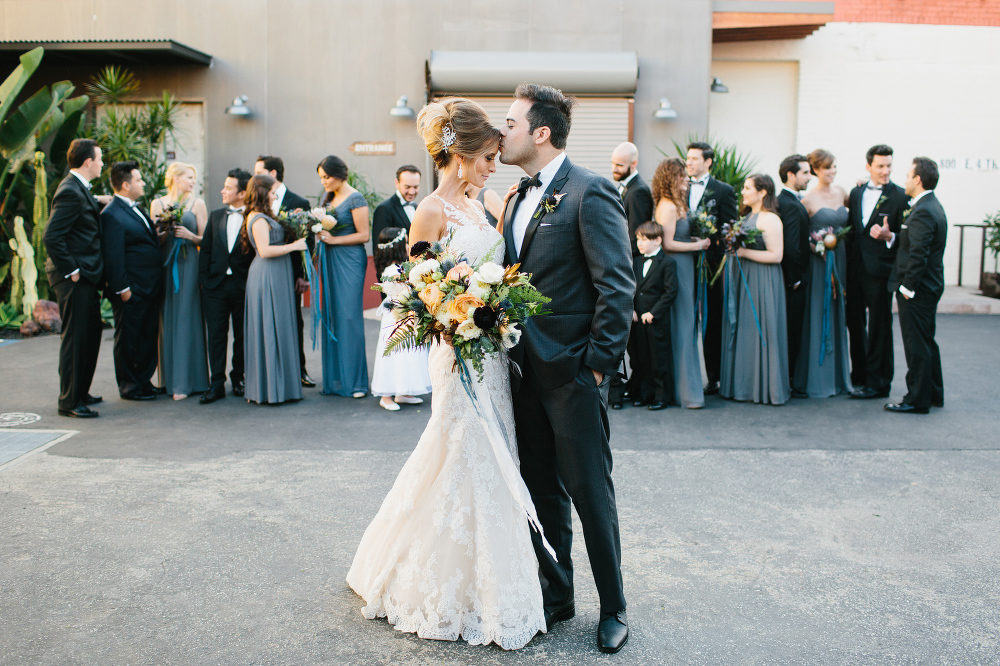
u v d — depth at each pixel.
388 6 11.14
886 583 3.26
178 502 4.12
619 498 4.23
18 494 4.21
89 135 10.44
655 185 6.14
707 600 3.13
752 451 5.02
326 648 2.79
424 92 11.25
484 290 2.54
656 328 6.05
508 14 11.12
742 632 2.90
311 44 11.23
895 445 5.12
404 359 5.99
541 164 2.84
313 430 5.50
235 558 3.47
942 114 12.62
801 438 5.30
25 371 7.30
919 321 5.83
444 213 2.98
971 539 3.69
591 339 2.68
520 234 2.87
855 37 12.48
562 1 11.09
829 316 6.47
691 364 6.16
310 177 11.41
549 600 2.96
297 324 6.62
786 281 6.43
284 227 6.24
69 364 5.77
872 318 6.37
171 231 6.42
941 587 3.23
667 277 5.97
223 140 11.41
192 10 11.26
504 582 2.80
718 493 4.29
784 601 3.12
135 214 6.27
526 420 2.90
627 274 2.68
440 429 2.88
